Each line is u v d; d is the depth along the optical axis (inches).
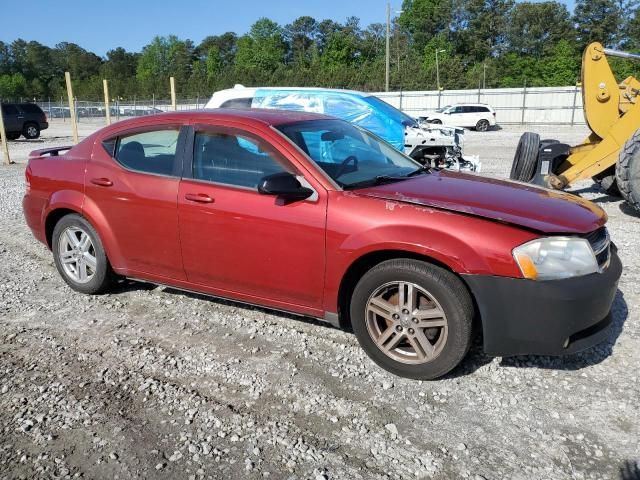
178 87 2987.2
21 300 197.9
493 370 144.7
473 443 117.1
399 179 160.2
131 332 170.9
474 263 128.5
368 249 138.3
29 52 5152.6
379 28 3961.6
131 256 182.1
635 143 305.6
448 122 1214.9
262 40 4234.7
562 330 127.6
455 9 3722.9
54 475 108.7
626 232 283.0
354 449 115.6
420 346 138.2
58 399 134.3
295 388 138.3
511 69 3102.9
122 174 180.5
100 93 3216.0
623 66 2052.2
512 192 152.5
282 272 152.7
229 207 157.4
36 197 203.3
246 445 117.2
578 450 114.5
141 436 120.1
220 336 167.2
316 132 167.3
